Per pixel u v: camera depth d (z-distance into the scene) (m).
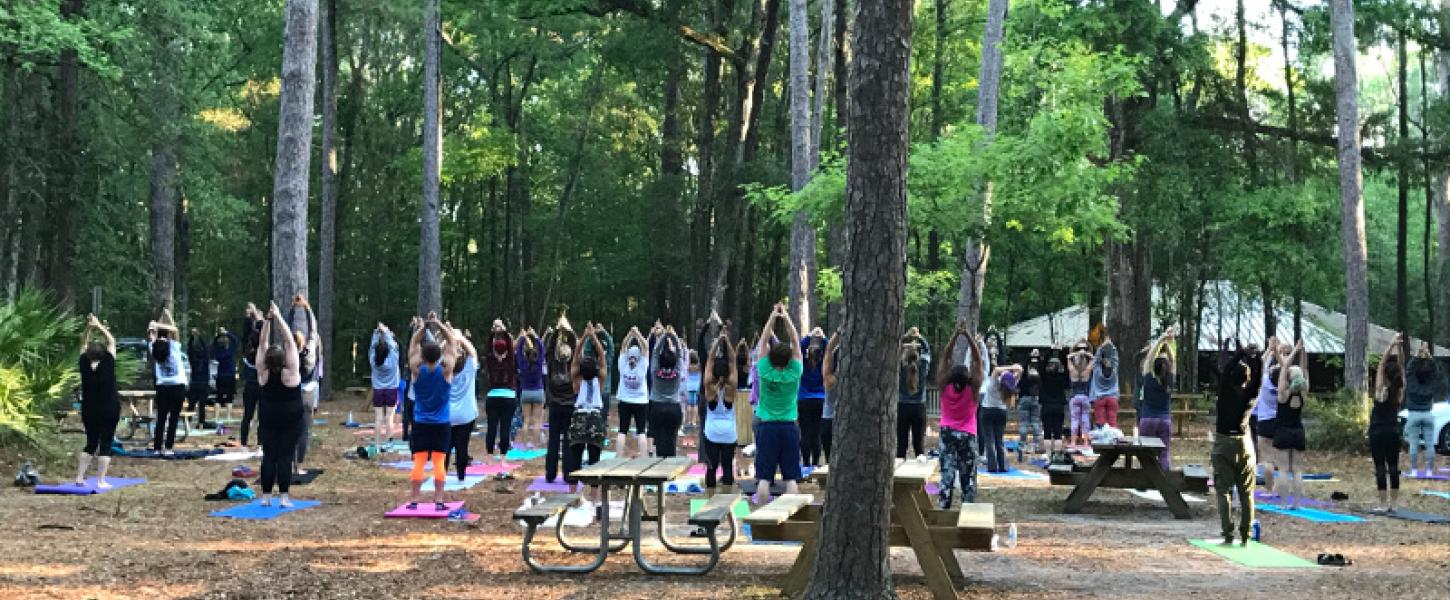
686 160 54.44
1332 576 9.42
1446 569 9.85
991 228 19.91
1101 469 13.57
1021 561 10.02
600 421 12.64
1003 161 19.23
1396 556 10.59
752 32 36.34
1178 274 41.56
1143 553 10.56
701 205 41.22
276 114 51.25
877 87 7.30
